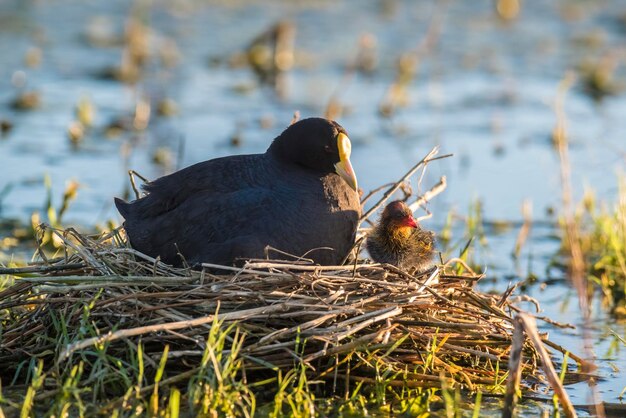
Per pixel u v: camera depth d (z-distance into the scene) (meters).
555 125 20.03
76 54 25.12
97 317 9.28
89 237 10.65
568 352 10.13
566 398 8.61
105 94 22.22
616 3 31.08
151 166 17.47
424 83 23.47
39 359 9.20
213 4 30.25
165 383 8.77
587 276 13.25
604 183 16.72
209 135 19.33
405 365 9.55
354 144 18.89
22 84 22.61
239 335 9.11
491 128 20.05
